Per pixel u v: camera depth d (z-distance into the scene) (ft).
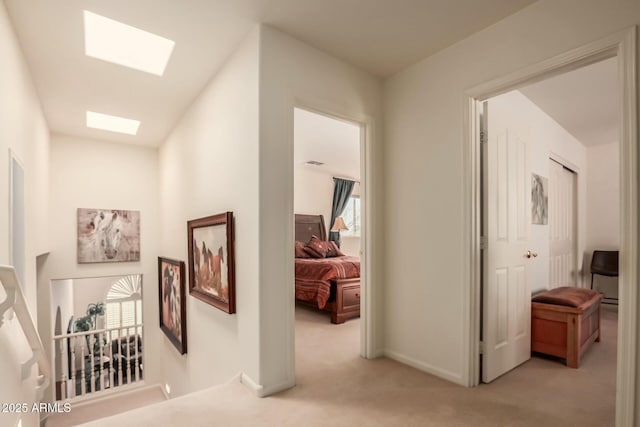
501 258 8.26
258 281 7.11
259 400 6.83
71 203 15.14
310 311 16.03
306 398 6.93
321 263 14.98
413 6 6.65
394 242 9.33
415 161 8.82
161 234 16.43
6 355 5.64
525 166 9.30
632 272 5.16
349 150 18.89
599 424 5.97
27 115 8.77
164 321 15.48
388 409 6.49
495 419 6.13
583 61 6.01
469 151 7.61
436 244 8.23
